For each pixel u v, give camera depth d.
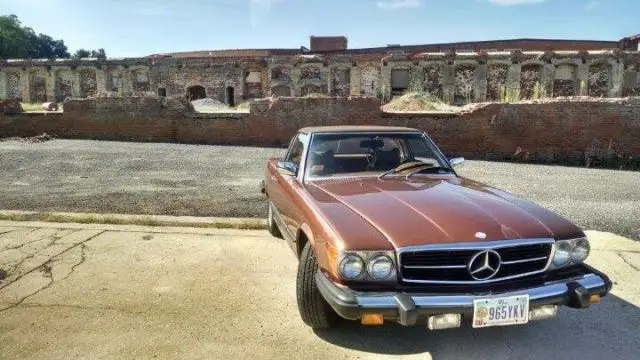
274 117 15.97
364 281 2.93
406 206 3.42
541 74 28.50
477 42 38.66
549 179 10.43
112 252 5.24
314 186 4.12
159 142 16.77
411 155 4.72
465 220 3.16
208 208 7.21
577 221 6.71
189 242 5.62
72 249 5.32
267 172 6.00
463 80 28.81
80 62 32.44
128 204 7.41
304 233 3.66
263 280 4.54
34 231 5.94
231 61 31.09
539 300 2.96
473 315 2.84
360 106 15.22
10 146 14.87
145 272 4.70
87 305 3.97
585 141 13.59
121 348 3.33
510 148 14.08
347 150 4.57
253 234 5.96
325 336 3.53
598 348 3.39
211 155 13.50
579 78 28.25
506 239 3.00
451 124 14.43
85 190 8.44
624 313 3.94
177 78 31.80
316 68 30.52
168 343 3.40
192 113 16.61
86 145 15.48
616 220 6.78
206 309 3.93
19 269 4.73
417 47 38.56
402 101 20.42
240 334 3.54
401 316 2.79
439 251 2.93
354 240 2.95
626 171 12.19
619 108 13.27
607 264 5.02
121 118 17.08
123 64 32.06
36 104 29.53
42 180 9.35
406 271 2.95
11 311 3.85
